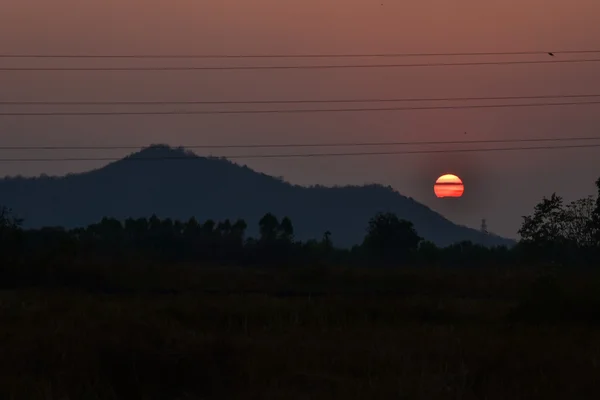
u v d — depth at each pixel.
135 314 95.94
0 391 55.94
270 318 105.69
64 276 169.00
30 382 58.00
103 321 79.12
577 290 115.12
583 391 58.03
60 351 65.19
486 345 78.69
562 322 109.50
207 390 60.78
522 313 111.81
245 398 57.88
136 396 59.44
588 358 71.62
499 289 166.38
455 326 104.12
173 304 113.38
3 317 96.56
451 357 71.81
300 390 60.34
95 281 168.75
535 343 81.12
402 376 62.38
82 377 58.81
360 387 58.94
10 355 66.00
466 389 58.72
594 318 110.50
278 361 66.88
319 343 81.19
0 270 168.50
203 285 174.12
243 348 69.94
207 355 63.50
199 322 100.62
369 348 76.94
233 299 127.31
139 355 62.16
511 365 65.00
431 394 57.19
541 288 113.56
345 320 107.62
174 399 59.28
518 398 56.72
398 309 115.69
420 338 86.25
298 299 130.00
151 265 188.75
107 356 61.59
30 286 163.62
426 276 180.38
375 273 183.38
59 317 93.81
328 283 176.38
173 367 61.75
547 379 61.03
